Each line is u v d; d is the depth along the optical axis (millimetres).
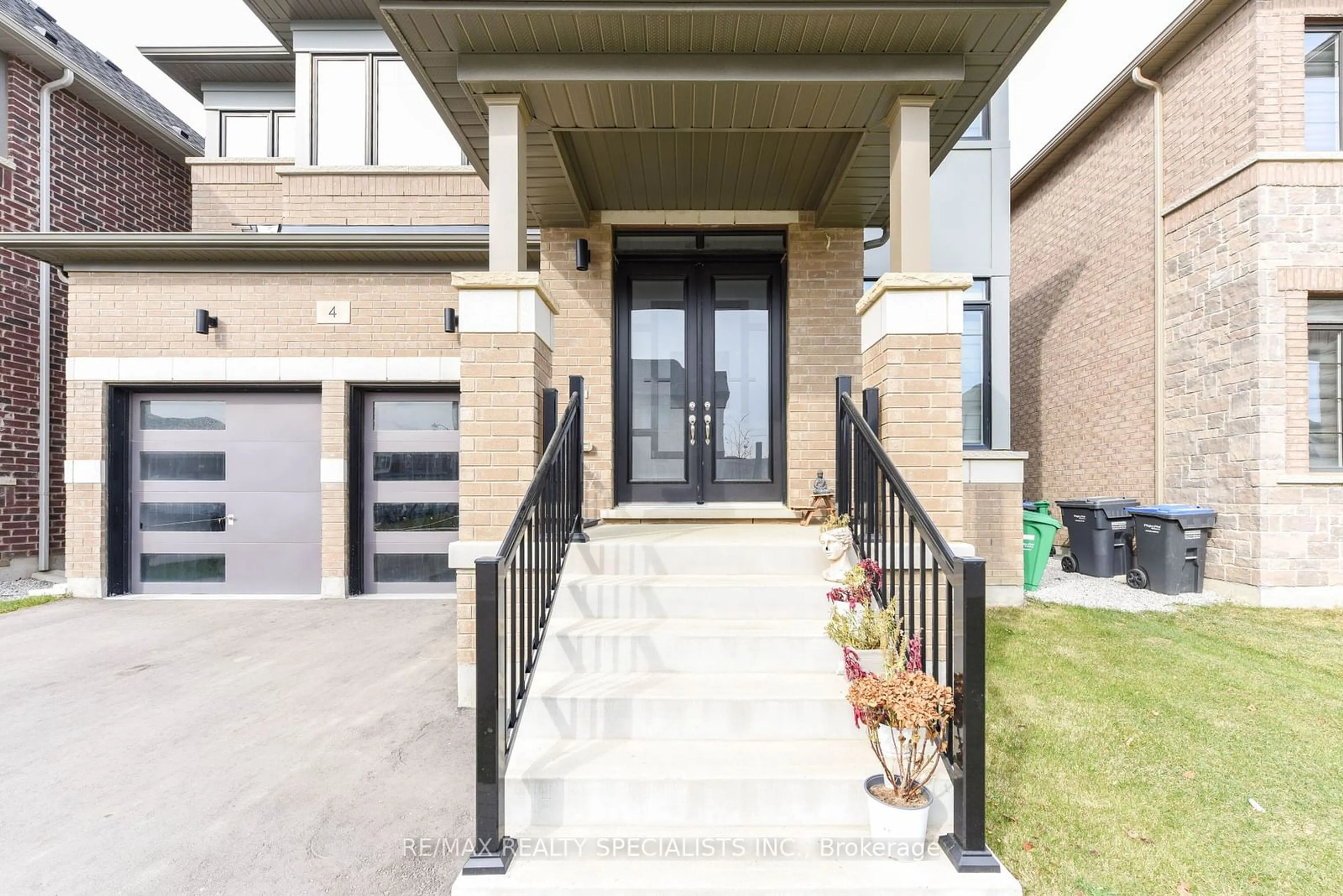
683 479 5477
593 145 4387
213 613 5867
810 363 5348
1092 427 8711
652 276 5555
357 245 6066
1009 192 7270
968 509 5891
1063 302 9406
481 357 3502
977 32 3299
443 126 7703
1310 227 6020
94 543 6395
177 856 2357
